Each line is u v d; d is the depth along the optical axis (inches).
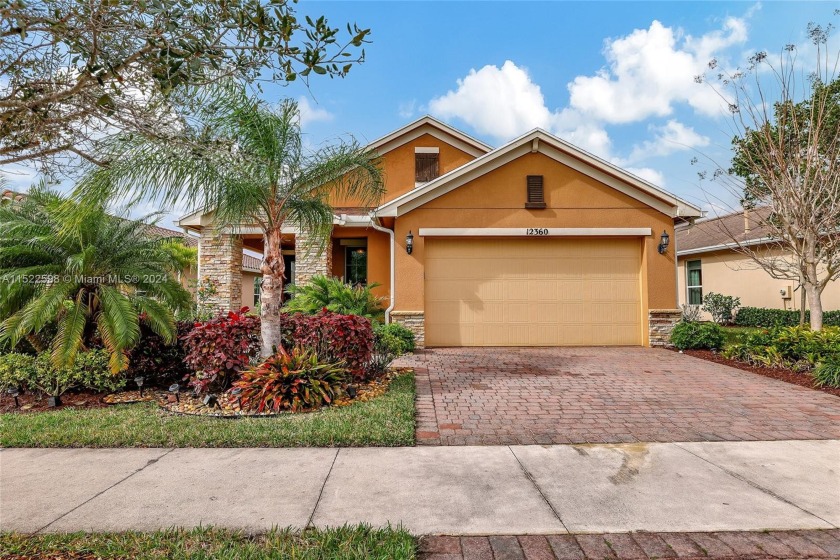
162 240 321.7
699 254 762.8
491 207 450.3
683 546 115.2
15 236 266.2
